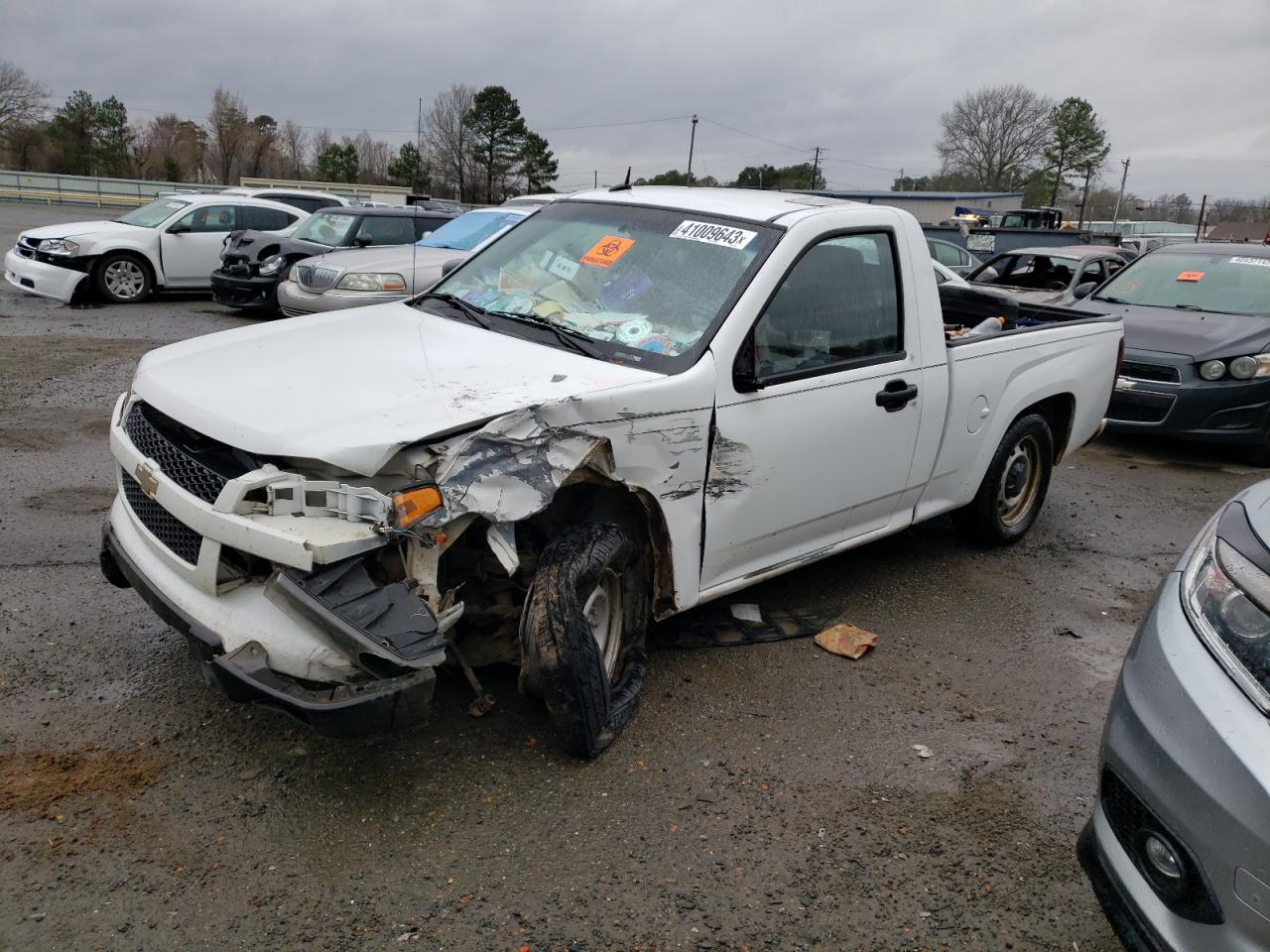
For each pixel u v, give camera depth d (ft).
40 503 17.54
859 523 14.67
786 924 8.71
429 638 8.83
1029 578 17.57
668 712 12.01
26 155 219.41
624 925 8.53
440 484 8.91
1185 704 6.88
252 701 8.81
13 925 8.01
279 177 253.65
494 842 9.45
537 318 12.64
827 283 13.20
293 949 8.00
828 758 11.37
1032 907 9.17
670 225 13.55
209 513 8.99
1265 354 25.59
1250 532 7.38
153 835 9.20
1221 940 6.39
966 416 15.76
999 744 12.00
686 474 11.31
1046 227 102.94
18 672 11.73
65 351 32.53
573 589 10.12
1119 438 29.96
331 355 11.17
